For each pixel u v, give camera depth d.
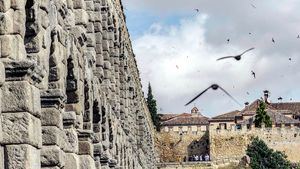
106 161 45.78
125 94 69.88
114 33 62.69
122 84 69.50
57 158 30.53
